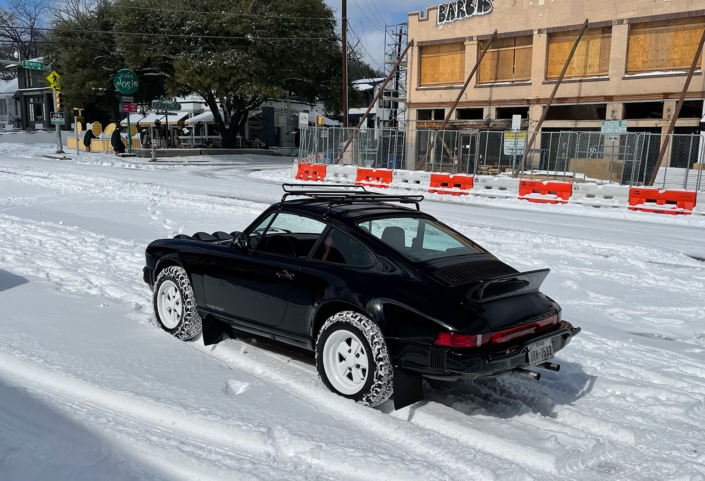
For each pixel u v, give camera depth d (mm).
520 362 4242
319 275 4707
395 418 4254
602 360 5738
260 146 53406
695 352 6328
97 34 41281
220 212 15070
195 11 37906
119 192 18359
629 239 14156
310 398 4512
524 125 29609
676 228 16703
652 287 9320
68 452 3508
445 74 32531
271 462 3574
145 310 6625
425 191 24859
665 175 22406
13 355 4848
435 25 32156
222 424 3924
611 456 3939
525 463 3770
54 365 4719
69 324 5855
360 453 3625
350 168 27859
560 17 28031
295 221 5164
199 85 38875
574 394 4996
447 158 31750
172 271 5832
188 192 19609
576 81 27891
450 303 4117
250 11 38125
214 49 38781
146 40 38562
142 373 4742
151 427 3932
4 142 54219
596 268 10500
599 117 27859
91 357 5000
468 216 17266
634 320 7555
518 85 29688
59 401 4188
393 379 4285
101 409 4148
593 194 21656
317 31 40688
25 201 15453
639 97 26172
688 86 23906
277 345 5793
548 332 4516
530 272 4402
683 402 4828
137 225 12602
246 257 5266
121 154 40938
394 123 45281
